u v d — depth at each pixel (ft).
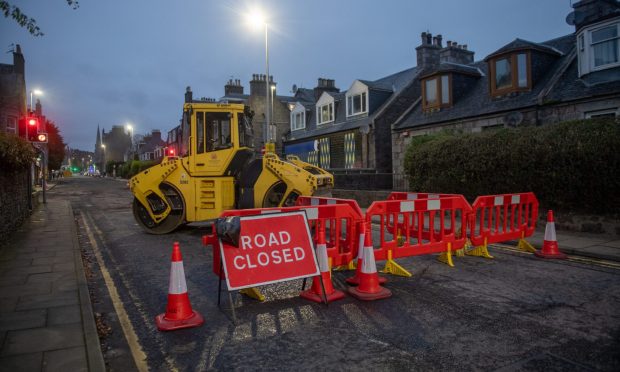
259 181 32.55
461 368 10.75
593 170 29.58
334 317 14.53
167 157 35.58
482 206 23.80
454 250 23.80
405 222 21.03
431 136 52.08
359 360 11.28
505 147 35.68
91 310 14.64
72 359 10.94
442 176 42.65
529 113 49.39
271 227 15.75
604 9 46.52
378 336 12.85
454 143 41.19
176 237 32.86
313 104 109.70
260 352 11.91
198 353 11.91
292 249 15.96
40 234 31.65
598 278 19.31
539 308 15.24
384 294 16.56
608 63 44.04
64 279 18.76
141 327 13.97
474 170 38.93
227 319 14.55
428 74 65.31
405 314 14.74
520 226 25.93
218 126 34.22
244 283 14.65
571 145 30.73
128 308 15.93
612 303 15.75
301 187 31.32
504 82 54.70
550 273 20.33
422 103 67.56
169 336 13.16
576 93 45.55
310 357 11.51
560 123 33.55
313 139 94.12
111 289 18.45
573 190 31.09
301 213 16.58
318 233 17.70
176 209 33.91
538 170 33.14
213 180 33.68
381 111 74.84
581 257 23.80
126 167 200.23
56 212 47.70
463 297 16.61
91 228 38.09
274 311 15.26
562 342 12.28
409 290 17.65
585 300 16.12
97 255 25.91
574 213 31.94
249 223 15.33
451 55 76.84
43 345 11.78
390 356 11.48
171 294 14.21
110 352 12.01
